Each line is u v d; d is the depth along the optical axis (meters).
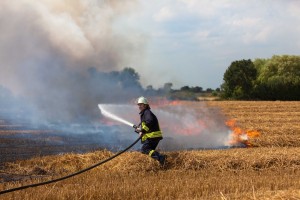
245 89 79.81
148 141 14.72
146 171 14.33
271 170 14.81
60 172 14.72
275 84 78.44
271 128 26.02
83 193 10.57
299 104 51.88
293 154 16.05
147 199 10.41
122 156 15.17
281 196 9.26
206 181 12.12
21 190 11.14
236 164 15.04
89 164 15.33
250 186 11.55
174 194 10.79
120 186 11.47
